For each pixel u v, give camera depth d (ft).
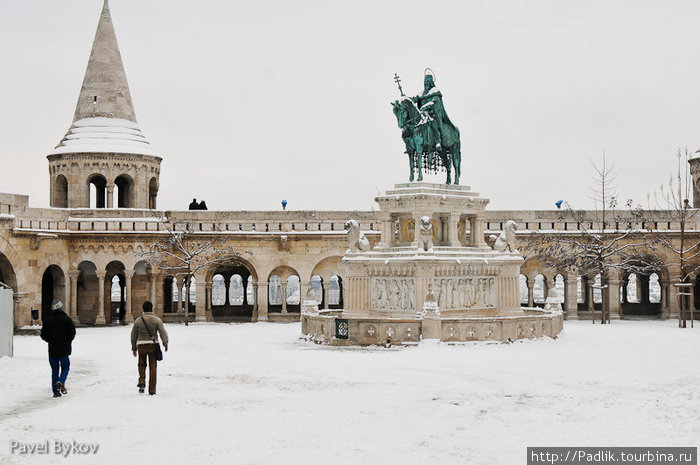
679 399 62.80
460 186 123.44
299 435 51.57
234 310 189.67
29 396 66.44
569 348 98.89
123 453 47.11
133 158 168.86
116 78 174.81
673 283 167.53
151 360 66.28
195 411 59.16
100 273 158.81
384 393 66.28
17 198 143.84
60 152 167.02
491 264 118.01
